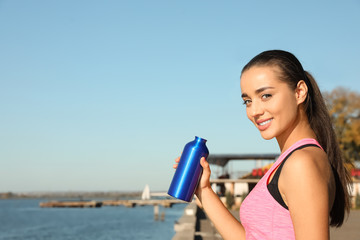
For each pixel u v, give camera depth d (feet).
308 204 3.90
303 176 3.98
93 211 328.90
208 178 5.44
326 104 5.20
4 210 375.45
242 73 4.88
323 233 3.85
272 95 4.62
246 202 4.76
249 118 4.91
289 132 4.82
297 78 4.69
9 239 127.44
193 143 5.47
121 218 225.56
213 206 5.41
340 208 4.93
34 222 206.80
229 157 102.83
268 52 4.80
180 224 33.63
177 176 5.42
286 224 4.29
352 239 34.50
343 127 110.83
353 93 110.22
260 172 102.42
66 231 149.48
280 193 4.32
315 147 4.36
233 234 5.26
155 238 115.24
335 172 4.95
